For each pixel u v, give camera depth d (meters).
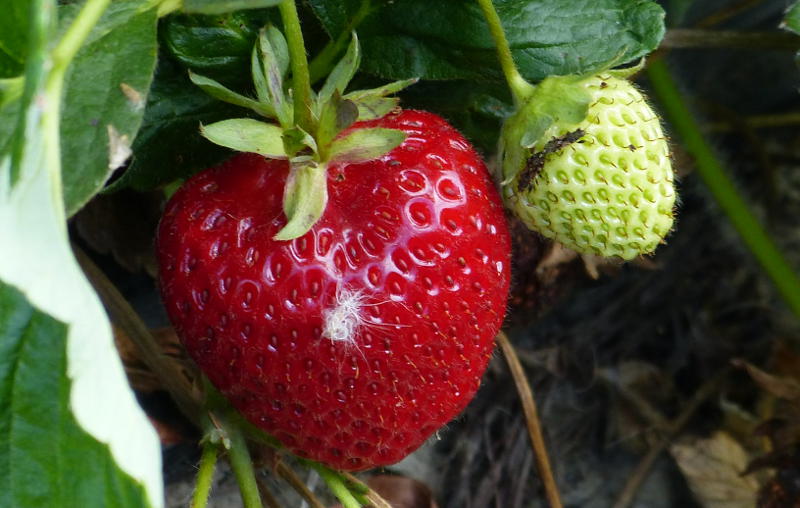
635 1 0.17
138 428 0.12
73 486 0.14
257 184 0.16
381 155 0.15
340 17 0.17
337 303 0.15
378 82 0.18
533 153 0.16
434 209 0.15
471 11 0.17
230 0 0.14
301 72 0.15
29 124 0.12
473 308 0.16
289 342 0.15
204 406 0.18
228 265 0.15
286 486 0.21
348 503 0.18
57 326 0.14
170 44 0.17
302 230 0.15
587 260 0.21
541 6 0.17
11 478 0.14
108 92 0.14
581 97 0.16
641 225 0.16
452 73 0.17
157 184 0.17
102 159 0.13
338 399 0.16
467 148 0.16
